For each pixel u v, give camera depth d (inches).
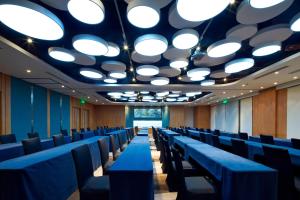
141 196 69.4
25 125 322.7
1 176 73.4
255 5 97.0
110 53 180.1
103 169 113.5
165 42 137.8
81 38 135.0
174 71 268.8
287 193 92.3
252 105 469.7
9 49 180.4
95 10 100.9
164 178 163.6
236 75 330.6
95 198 80.2
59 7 117.7
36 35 111.9
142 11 102.8
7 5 84.7
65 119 479.5
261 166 75.1
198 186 85.4
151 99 606.9
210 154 101.7
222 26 183.5
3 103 271.4
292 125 338.6
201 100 618.8
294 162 111.0
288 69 250.2
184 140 180.4
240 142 141.9
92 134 289.7
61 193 107.2
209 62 239.3
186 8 91.4
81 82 339.6
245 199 67.3
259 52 174.2
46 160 91.8
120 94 460.8
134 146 131.0
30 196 77.2
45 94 388.2
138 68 212.2
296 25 118.6
